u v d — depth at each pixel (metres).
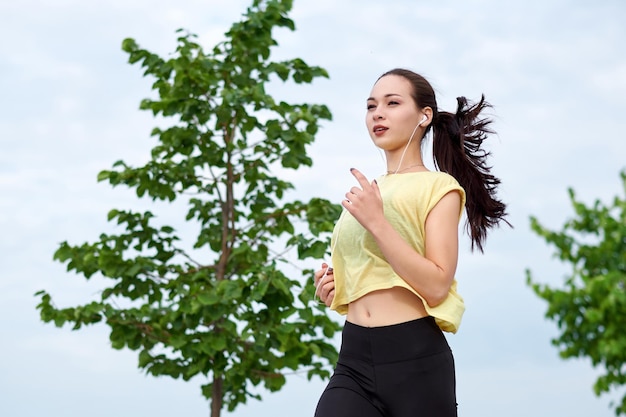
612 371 7.30
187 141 6.73
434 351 2.25
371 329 2.27
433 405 2.22
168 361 6.46
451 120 2.68
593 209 7.51
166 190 6.79
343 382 2.30
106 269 6.38
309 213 6.50
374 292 2.29
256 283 6.02
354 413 2.24
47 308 6.38
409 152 2.45
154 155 6.80
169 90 6.72
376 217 2.17
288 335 6.09
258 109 6.57
